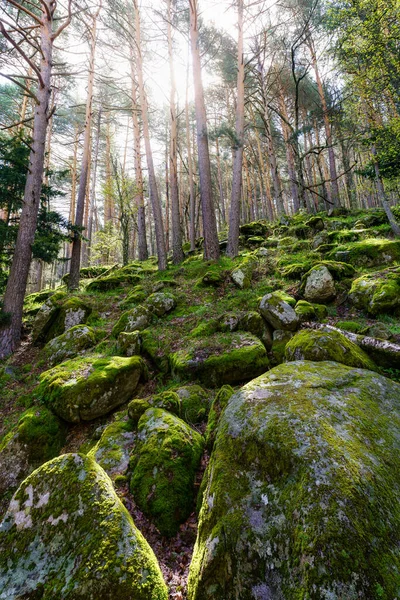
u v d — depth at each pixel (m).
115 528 2.26
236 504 2.31
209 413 4.47
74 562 2.11
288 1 15.52
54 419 5.18
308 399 2.89
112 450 4.03
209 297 9.39
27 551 2.24
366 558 1.66
